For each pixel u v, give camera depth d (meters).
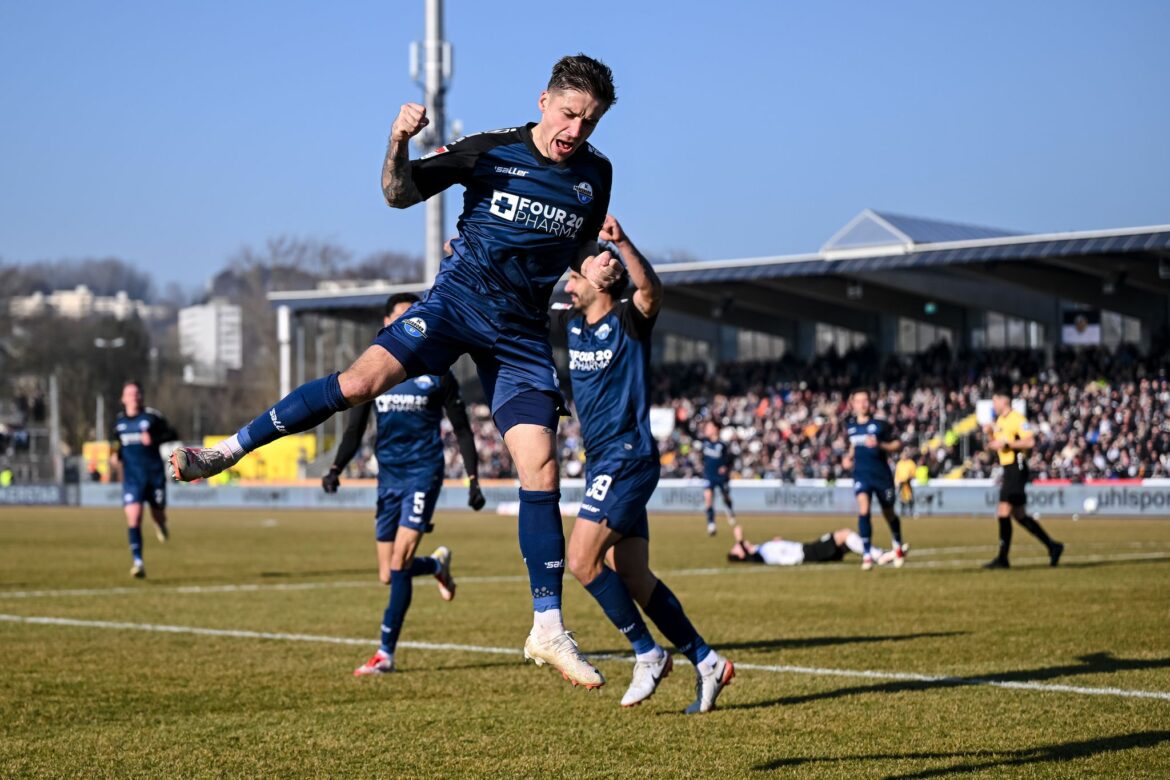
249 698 8.46
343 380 5.70
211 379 115.06
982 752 6.66
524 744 6.94
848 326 57.97
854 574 18.80
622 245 7.39
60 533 34.41
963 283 50.88
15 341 93.94
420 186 5.83
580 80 5.78
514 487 51.59
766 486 47.12
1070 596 14.86
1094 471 43.88
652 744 6.92
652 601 7.75
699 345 64.44
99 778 6.16
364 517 46.94
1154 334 49.84
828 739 7.03
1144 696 8.23
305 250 106.56
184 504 61.12
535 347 6.16
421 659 10.35
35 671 9.66
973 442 48.78
